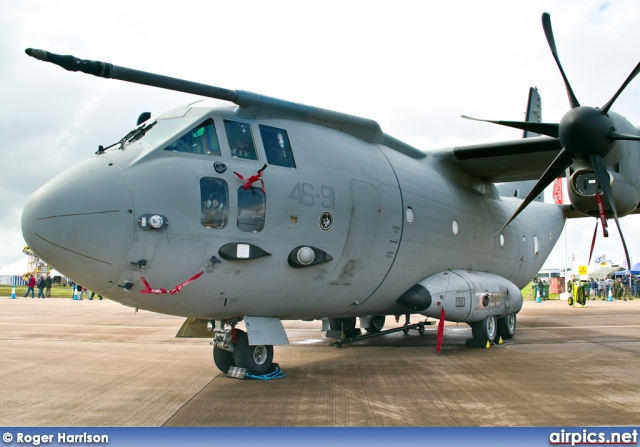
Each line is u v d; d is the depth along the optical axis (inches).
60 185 244.1
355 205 319.9
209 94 278.8
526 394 257.8
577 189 376.8
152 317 710.5
